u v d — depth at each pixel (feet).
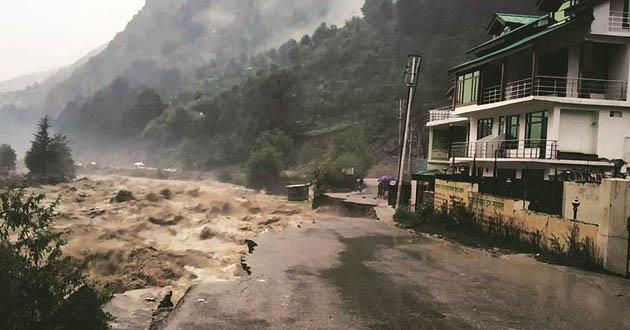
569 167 81.05
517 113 94.73
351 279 47.26
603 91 82.89
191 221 102.47
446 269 52.11
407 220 96.53
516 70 96.84
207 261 58.08
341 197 150.00
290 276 48.62
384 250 65.10
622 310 36.50
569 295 40.63
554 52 87.20
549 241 55.93
